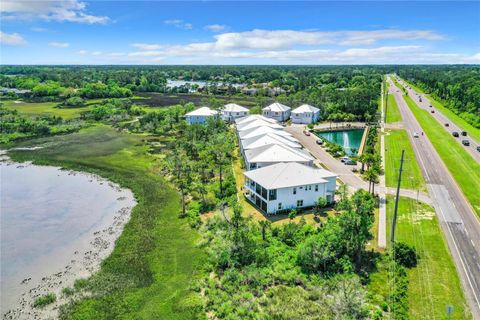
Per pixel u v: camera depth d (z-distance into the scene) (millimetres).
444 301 34156
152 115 132500
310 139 104438
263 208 56156
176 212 58250
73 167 82375
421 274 38469
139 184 71375
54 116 139500
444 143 96625
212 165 80188
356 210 46438
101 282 40312
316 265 39469
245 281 38812
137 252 46406
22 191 68062
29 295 38438
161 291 38500
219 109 142000
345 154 86688
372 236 46594
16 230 52812
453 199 59031
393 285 36125
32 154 92688
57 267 43500
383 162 79812
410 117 135000
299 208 56250
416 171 73250
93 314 35281
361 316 31906
